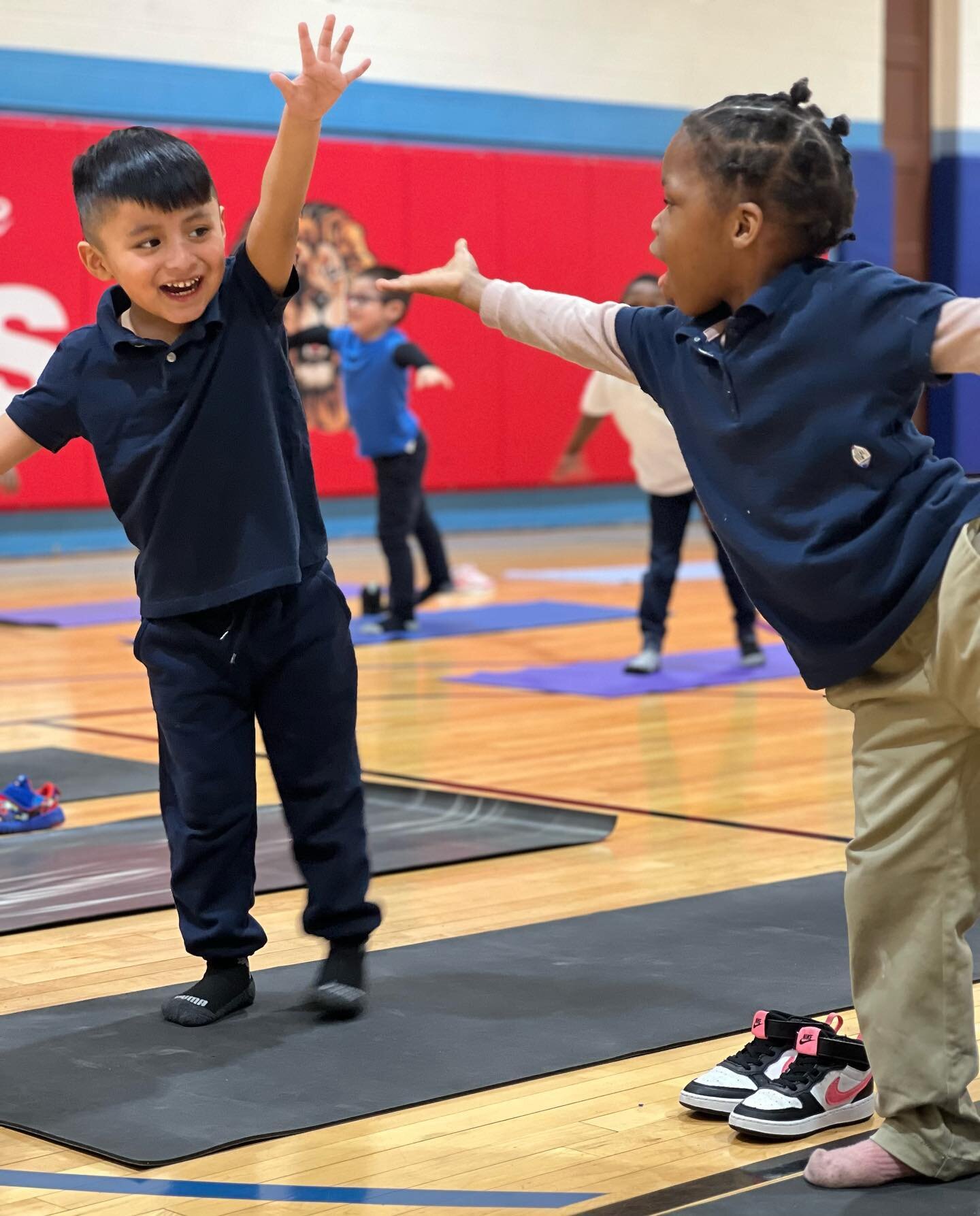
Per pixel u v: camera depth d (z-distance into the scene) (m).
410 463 7.67
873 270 2.07
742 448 2.11
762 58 13.29
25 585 9.80
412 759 5.00
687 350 2.18
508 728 5.52
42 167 10.26
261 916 3.38
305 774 2.78
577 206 12.48
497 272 12.20
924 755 2.10
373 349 7.52
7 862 3.82
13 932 3.28
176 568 2.66
